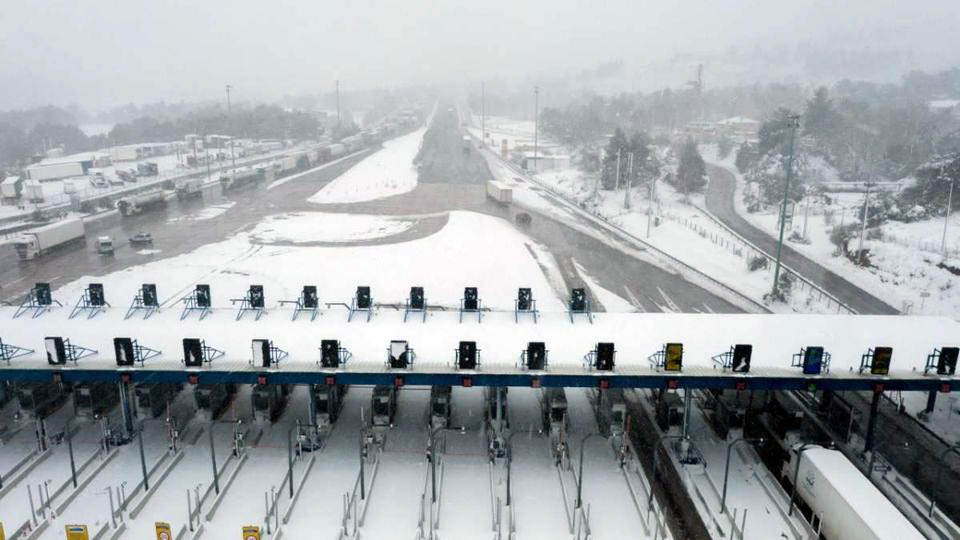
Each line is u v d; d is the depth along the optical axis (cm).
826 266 7512
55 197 11475
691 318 4284
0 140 18000
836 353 3756
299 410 4072
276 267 7062
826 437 3788
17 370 3400
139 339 3809
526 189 12294
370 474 3450
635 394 4431
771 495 3300
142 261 7306
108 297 6038
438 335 3912
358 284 6512
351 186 12394
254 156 17062
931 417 4109
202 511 3108
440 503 3234
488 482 3409
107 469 3425
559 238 8625
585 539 2991
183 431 3800
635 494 3291
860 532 2702
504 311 4362
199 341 3391
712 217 9894
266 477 3412
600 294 6431
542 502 3256
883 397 4400
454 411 4109
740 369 3422
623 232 9075
